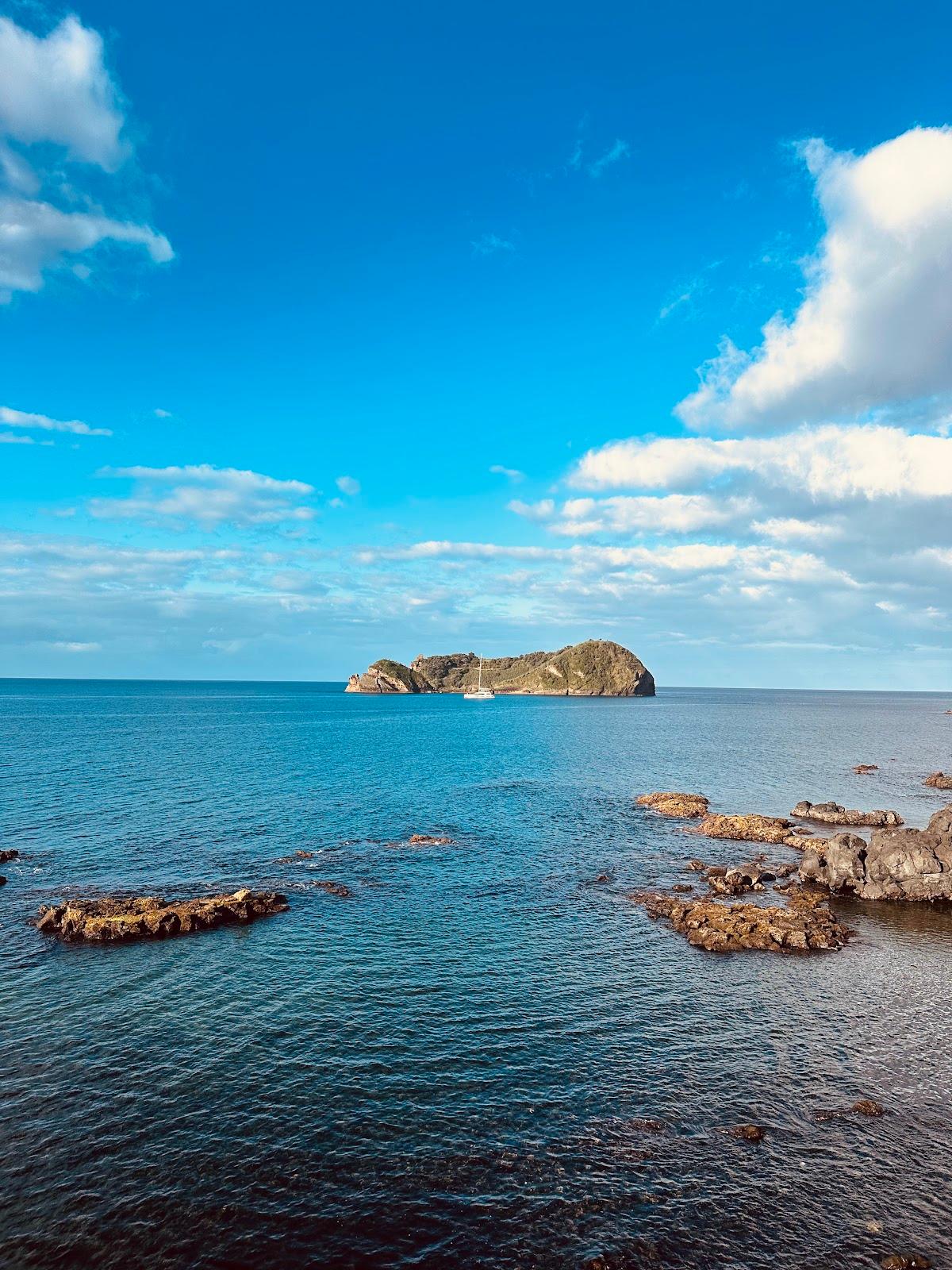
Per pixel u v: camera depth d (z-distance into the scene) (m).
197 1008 31.19
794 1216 20.31
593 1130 23.75
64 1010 30.77
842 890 51.09
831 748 150.50
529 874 52.38
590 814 74.06
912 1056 28.62
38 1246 18.70
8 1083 25.36
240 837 59.72
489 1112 24.50
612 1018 31.27
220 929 40.31
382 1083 26.02
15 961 35.50
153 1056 27.39
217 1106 24.48
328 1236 19.33
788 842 63.22
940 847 51.25
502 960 37.16
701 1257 18.95
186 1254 18.62
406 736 155.75
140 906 41.06
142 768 95.00
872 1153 22.91
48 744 120.75
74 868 50.09
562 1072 26.97
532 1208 20.41
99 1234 19.12
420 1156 22.31
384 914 43.44
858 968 37.66
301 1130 23.33
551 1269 18.53
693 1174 21.83
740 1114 24.70
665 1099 25.48
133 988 32.88
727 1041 29.50
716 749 141.00
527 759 118.62
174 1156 22.05
